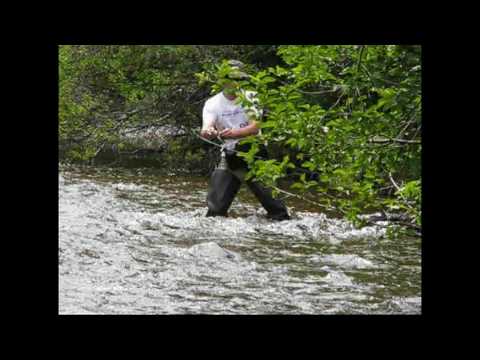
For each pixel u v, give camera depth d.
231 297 8.15
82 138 23.42
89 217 12.47
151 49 22.14
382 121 7.19
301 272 9.55
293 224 13.31
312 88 9.14
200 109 23.41
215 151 23.02
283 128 7.24
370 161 7.29
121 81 23.45
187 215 14.02
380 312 7.70
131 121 23.77
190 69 22.56
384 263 10.36
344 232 12.77
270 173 7.49
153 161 24.58
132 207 14.70
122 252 9.97
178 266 9.44
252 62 22.59
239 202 16.39
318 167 7.41
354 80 7.38
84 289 8.04
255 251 10.87
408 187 7.09
